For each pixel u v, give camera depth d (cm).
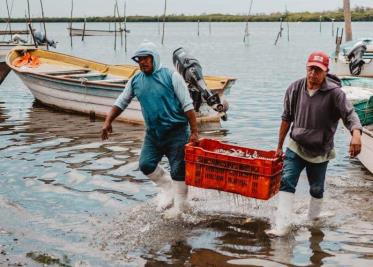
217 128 1179
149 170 651
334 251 545
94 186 746
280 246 557
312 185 605
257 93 1766
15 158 887
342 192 724
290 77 2314
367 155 820
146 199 695
